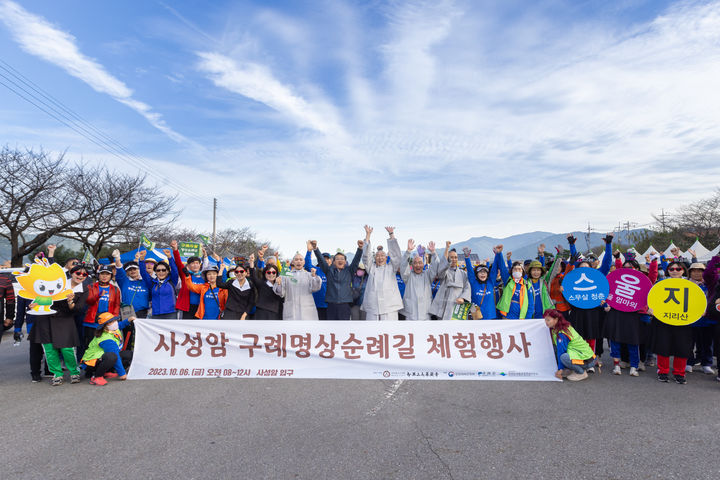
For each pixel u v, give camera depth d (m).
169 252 9.80
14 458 3.82
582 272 7.22
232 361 6.89
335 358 6.87
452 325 6.94
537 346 6.82
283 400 5.51
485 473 3.50
